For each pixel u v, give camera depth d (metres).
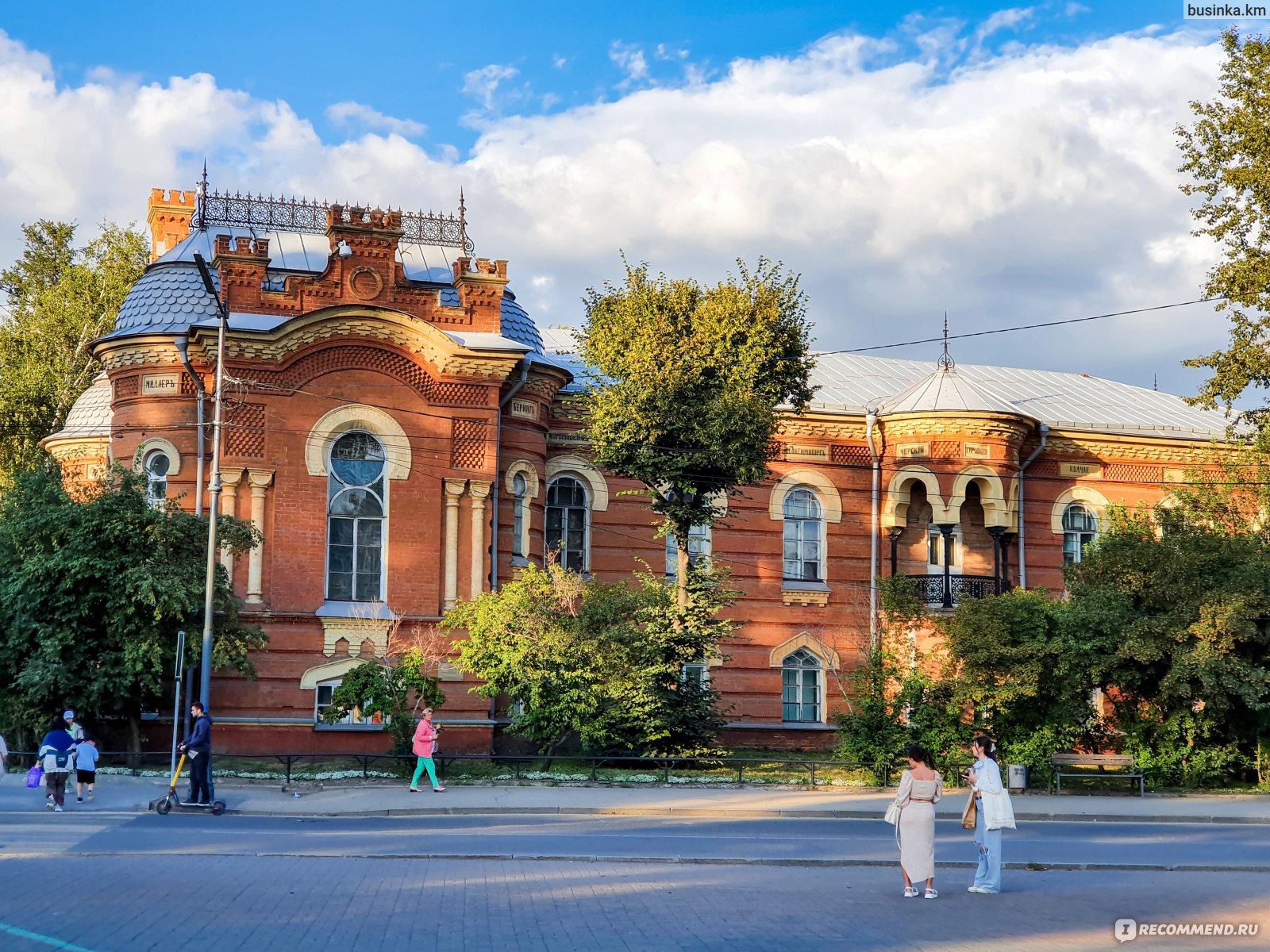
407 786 27.66
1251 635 30.31
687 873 17.44
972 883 17.38
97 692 28.05
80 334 52.28
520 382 34.66
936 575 38.00
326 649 31.75
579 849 19.28
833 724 38.88
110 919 13.20
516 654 29.25
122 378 33.28
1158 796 29.98
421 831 21.16
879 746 30.20
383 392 32.78
